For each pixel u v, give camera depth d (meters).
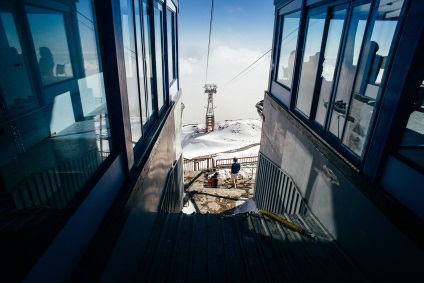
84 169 1.91
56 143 1.71
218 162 17.58
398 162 2.43
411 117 2.48
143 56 3.54
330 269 3.11
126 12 2.76
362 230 2.96
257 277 3.03
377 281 2.69
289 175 5.54
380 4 2.93
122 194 2.40
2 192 1.29
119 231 2.11
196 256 3.39
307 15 4.86
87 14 1.99
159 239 3.63
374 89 3.40
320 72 4.36
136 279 2.78
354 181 3.07
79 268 1.60
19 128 1.43
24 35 1.52
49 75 1.73
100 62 2.17
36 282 1.21
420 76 2.23
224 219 4.30
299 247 3.57
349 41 3.60
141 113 3.34
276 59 6.80
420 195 2.17
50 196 1.57
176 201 6.93
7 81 1.37
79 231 1.66
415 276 2.15
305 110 5.13
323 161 3.97
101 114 2.28
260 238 3.80
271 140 6.93
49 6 1.68
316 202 4.23
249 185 10.20
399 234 2.35
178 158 7.59
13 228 1.28
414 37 2.21
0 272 1.10
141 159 3.06
